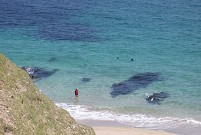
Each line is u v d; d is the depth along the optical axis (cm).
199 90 5603
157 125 4566
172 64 6700
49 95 5388
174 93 5497
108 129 4359
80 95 5403
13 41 7888
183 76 6144
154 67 6544
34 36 8200
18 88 3020
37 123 2780
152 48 7538
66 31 8556
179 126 4550
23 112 2772
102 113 4862
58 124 2984
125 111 4934
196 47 7594
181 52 7344
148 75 6178
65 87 5678
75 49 7425
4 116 2575
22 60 6838
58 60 6856
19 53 7200
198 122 4650
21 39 8019
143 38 8144
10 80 3023
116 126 4503
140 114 4859
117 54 7169
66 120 3131
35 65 6588
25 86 3123
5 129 2481
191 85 5791
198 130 4444
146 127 4503
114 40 7975
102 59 6900
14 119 2612
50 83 5822
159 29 8781
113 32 8519
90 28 8806
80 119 4672
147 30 8694
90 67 6519
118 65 6606
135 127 4500
